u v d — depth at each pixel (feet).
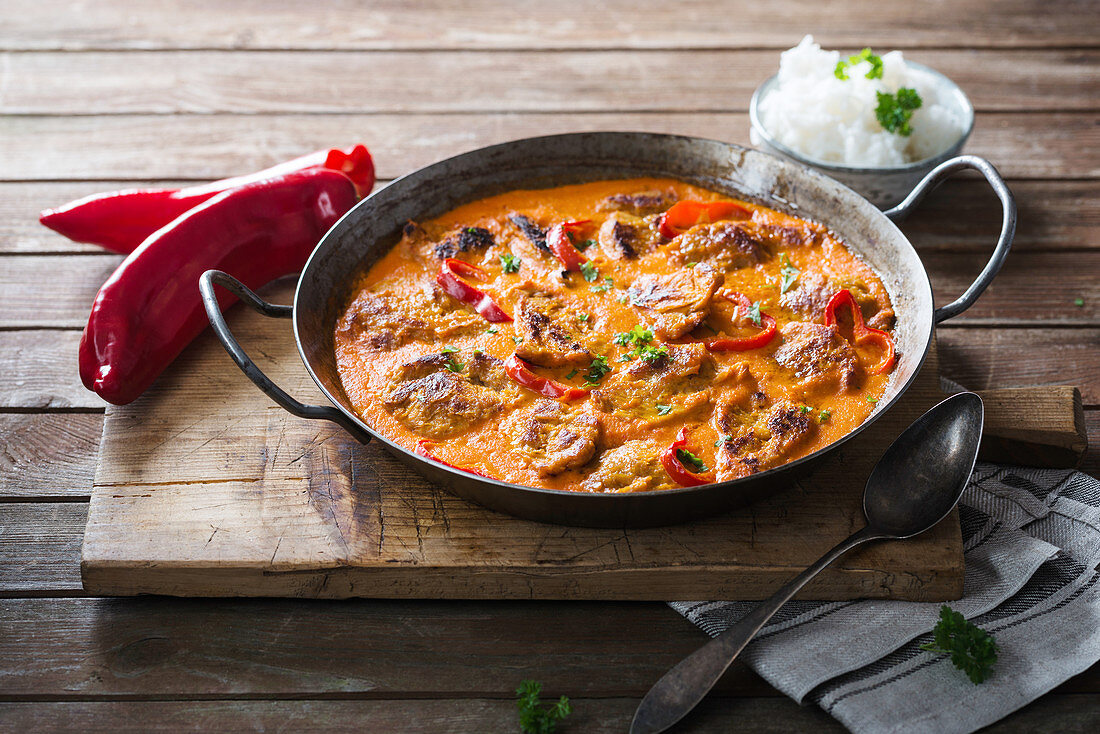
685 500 2.29
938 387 2.60
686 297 2.56
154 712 2.31
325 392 2.38
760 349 2.53
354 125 3.31
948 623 2.31
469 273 2.67
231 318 2.78
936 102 3.14
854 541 2.36
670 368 2.48
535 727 2.28
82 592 2.46
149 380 2.63
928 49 3.52
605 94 3.40
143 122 3.32
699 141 2.79
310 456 2.53
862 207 2.64
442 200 2.78
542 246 2.70
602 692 2.33
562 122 3.31
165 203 2.87
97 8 3.67
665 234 2.73
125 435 2.57
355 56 3.52
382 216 2.72
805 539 2.40
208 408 2.61
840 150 3.04
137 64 3.49
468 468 2.39
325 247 2.61
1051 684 2.29
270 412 2.60
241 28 3.61
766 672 2.30
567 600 2.43
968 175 3.16
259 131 3.30
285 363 2.69
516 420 2.44
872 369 2.50
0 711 2.31
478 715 2.31
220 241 2.72
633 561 2.38
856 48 3.52
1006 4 3.66
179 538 2.42
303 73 3.46
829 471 2.47
